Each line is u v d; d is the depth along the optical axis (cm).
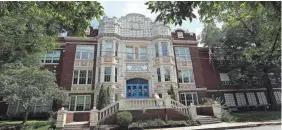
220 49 2378
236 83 2323
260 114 1833
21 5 464
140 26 2319
